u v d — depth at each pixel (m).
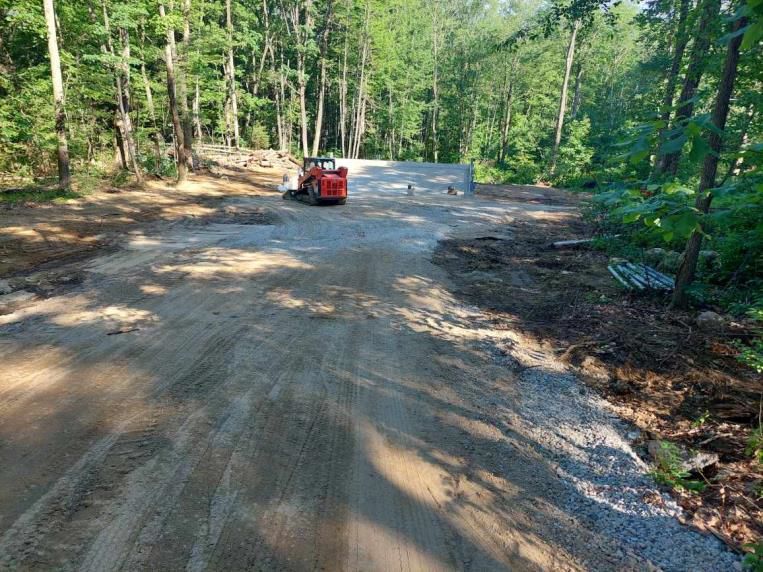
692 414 4.50
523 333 6.48
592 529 3.13
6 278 7.97
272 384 4.85
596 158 29.97
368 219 15.59
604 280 9.03
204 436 3.94
